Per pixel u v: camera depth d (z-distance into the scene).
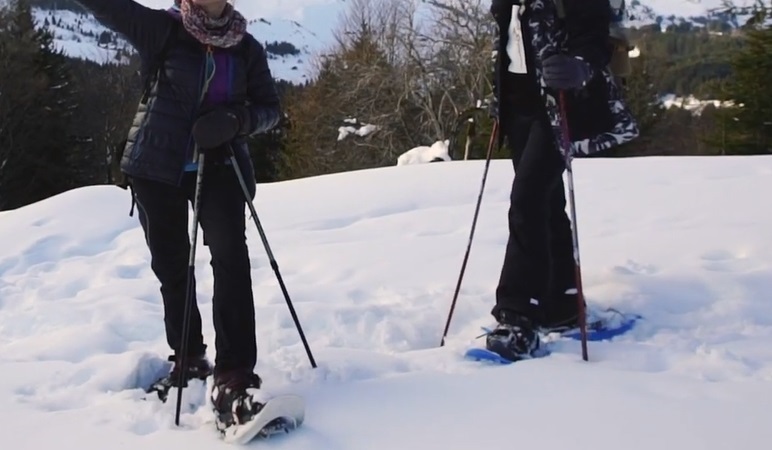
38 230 6.39
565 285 3.58
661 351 3.22
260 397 2.52
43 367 3.35
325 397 2.80
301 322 3.88
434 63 25.36
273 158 30.69
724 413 2.54
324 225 6.38
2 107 26.62
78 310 4.29
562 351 3.31
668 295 3.88
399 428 2.53
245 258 2.74
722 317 3.63
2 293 4.95
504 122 3.48
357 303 4.30
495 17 3.40
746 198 5.93
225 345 2.68
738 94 19.84
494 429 2.49
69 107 29.89
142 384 3.20
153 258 2.94
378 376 3.08
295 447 2.43
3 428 2.63
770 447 2.31
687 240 4.82
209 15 2.71
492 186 7.26
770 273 4.08
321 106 28.11
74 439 2.54
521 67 3.31
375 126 25.73
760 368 3.06
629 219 5.61
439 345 3.59
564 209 3.61
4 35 26.91
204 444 2.48
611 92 3.26
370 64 26.05
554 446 2.37
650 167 7.68
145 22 2.71
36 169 28.19
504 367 3.07
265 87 2.92
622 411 2.58
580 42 3.16
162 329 4.02
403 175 8.04
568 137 3.16
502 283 3.37
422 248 5.25
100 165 32.88
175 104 2.75
